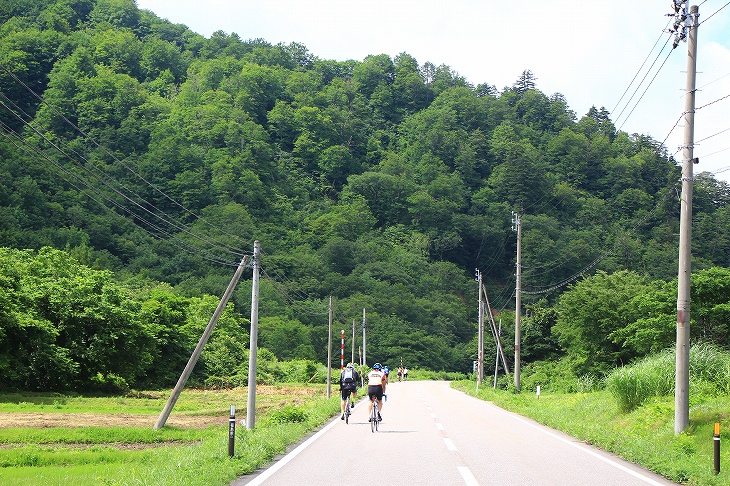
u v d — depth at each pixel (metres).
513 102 157.75
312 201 115.75
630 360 40.34
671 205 87.00
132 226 80.75
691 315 29.39
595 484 10.33
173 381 47.81
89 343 39.94
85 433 20.31
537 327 59.88
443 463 12.20
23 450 16.77
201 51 168.12
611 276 43.81
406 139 148.50
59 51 116.12
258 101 142.25
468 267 109.06
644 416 18.30
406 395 40.16
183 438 20.72
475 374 68.25
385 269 94.69
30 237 64.94
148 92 122.94
